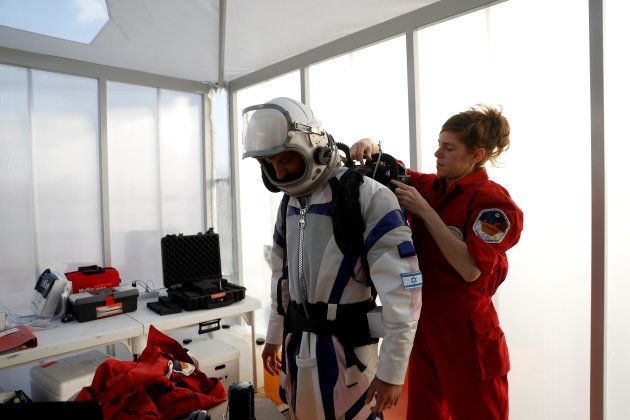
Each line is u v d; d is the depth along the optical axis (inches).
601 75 61.2
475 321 52.0
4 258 97.8
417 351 58.2
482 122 51.9
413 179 61.4
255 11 84.8
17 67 99.5
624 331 62.3
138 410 58.6
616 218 62.6
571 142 66.6
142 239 119.0
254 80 121.0
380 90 91.8
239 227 131.7
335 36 96.7
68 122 106.9
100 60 108.2
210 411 64.3
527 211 71.5
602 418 62.4
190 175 128.4
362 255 43.9
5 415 32.2
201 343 103.6
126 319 89.5
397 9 83.0
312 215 45.1
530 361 72.3
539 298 70.9
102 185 111.0
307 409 45.1
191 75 122.0
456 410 53.9
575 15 65.7
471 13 76.8
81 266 109.0
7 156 98.2
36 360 73.4
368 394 42.5
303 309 46.6
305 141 42.5
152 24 89.9
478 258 47.6
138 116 118.1
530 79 70.4
